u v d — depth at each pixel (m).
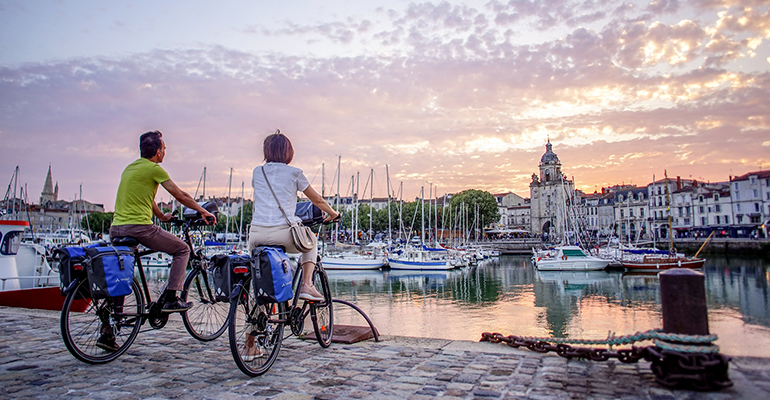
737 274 44.59
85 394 3.66
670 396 3.42
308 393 3.73
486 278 45.84
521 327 21.78
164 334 6.13
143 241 4.73
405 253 56.62
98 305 4.52
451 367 4.47
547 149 123.00
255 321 4.27
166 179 4.78
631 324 22.25
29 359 4.75
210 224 5.26
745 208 90.38
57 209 143.75
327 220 5.04
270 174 4.51
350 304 5.98
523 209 165.12
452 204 121.31
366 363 4.69
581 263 52.00
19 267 10.51
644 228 124.75
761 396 3.33
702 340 3.49
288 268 4.20
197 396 3.65
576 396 3.52
